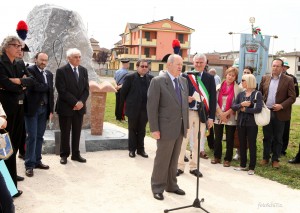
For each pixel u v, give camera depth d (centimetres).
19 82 454
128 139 703
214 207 453
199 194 498
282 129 646
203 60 566
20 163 609
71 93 607
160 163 469
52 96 573
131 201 461
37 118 554
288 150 805
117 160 661
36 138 563
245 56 953
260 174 605
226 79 655
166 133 452
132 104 680
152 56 4938
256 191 521
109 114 1309
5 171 386
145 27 4819
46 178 538
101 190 498
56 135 675
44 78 554
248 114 607
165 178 477
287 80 646
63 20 807
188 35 4966
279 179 576
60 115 611
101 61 6850
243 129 614
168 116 454
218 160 667
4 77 442
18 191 459
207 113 570
